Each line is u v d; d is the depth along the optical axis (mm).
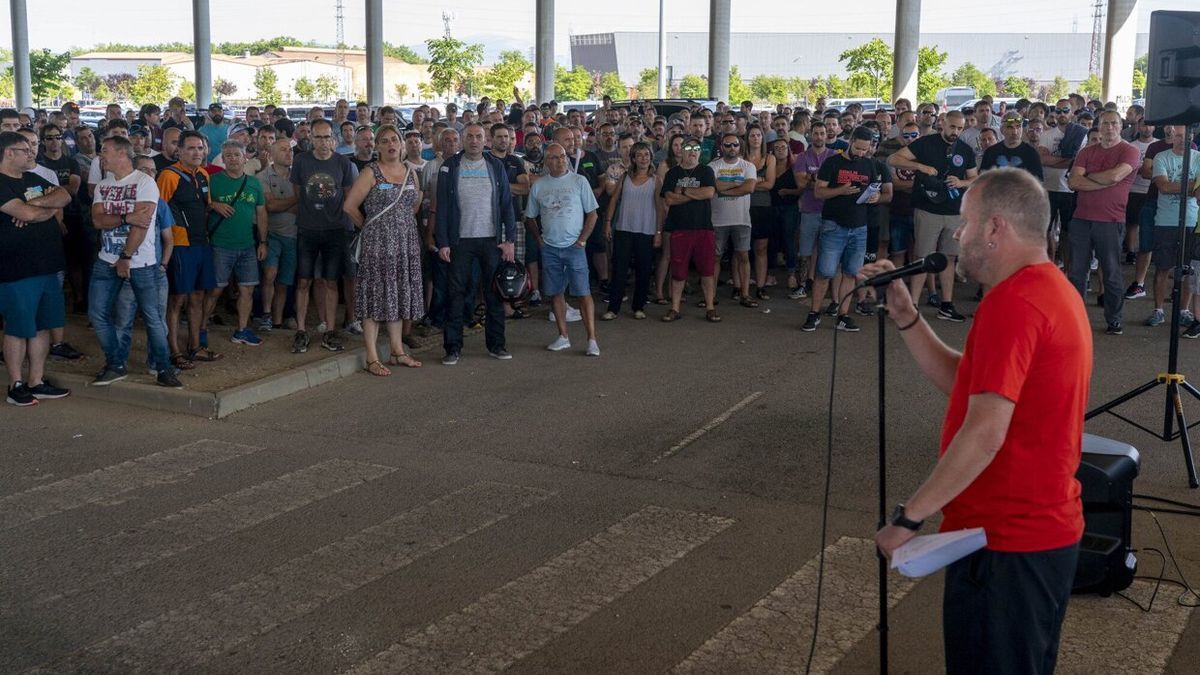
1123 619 5016
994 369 2994
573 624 4969
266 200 10602
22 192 8492
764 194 12648
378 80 39312
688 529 6137
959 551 3090
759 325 11641
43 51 55250
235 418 8430
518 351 10570
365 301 9602
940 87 44312
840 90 63438
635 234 11797
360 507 6512
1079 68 91125
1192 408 8406
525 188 12000
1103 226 10805
